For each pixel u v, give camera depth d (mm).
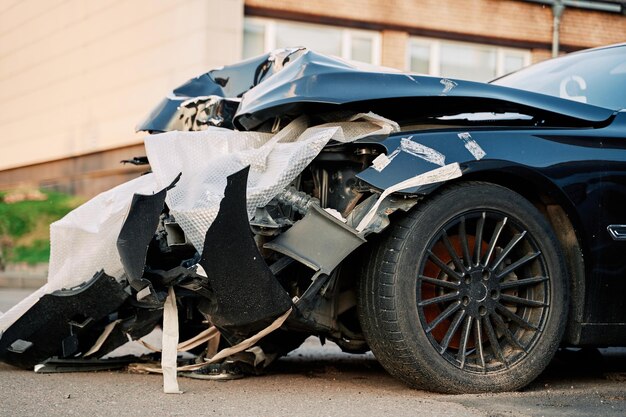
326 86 3240
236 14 12562
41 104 17594
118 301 3393
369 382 3537
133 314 3639
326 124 3305
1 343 3615
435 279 3158
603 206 3422
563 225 3432
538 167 3293
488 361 3279
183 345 3461
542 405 3043
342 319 3393
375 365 4113
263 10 13242
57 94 16891
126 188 3539
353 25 14031
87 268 3480
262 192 3035
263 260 2941
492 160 3207
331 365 4109
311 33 13719
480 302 3238
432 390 3203
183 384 3414
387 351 3131
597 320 3457
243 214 2877
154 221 2961
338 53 13977
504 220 3266
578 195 3375
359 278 3197
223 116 4109
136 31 14086
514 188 3398
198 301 3391
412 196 3070
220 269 2898
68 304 3447
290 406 2963
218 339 3727
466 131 3258
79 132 15992
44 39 17438
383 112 3314
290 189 3172
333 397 3146
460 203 3186
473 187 3223
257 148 3420
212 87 4723
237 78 4703
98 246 3459
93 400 3039
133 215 2990
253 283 2941
